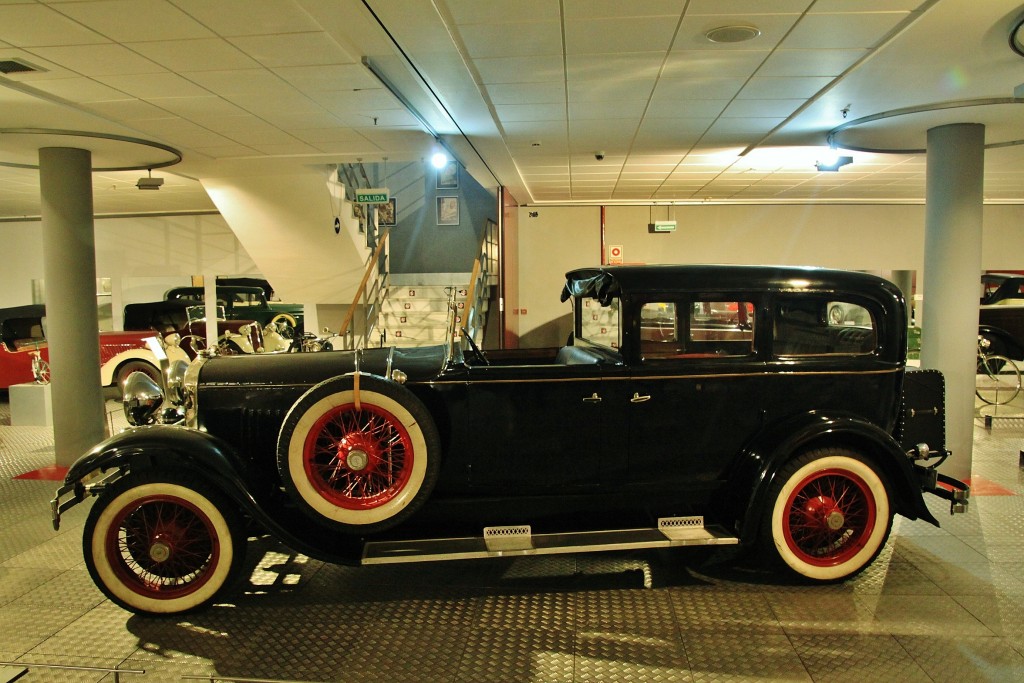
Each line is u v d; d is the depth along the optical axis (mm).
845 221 10461
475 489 3480
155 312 10734
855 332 3598
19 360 9656
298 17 3318
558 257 10625
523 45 3787
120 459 3152
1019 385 7871
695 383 3459
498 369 3391
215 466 3129
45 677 2746
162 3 3113
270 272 10195
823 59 3980
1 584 3633
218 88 4434
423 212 11656
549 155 6883
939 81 4375
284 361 3705
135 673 2734
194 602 3219
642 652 2881
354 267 10016
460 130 5781
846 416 3439
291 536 3135
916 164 7281
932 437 3791
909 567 3709
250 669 2797
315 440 3133
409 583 3596
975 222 5336
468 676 2723
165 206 11188
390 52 3869
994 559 3811
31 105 4680
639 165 7414
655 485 3547
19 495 5184
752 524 3330
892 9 3277
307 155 6641
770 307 3492
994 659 2793
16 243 12578
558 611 3260
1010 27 3457
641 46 3807
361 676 2732
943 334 5383
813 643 2932
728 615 3193
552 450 3445
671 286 3426
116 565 3209
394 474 3238
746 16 3383
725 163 7309
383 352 3713
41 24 3342
